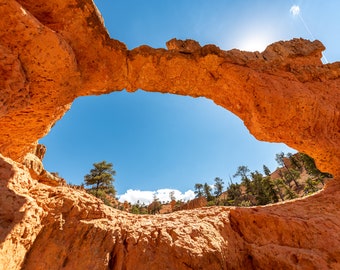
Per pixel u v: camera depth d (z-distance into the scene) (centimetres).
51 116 891
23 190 569
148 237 636
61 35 730
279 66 1052
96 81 905
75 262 518
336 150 959
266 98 940
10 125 852
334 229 755
